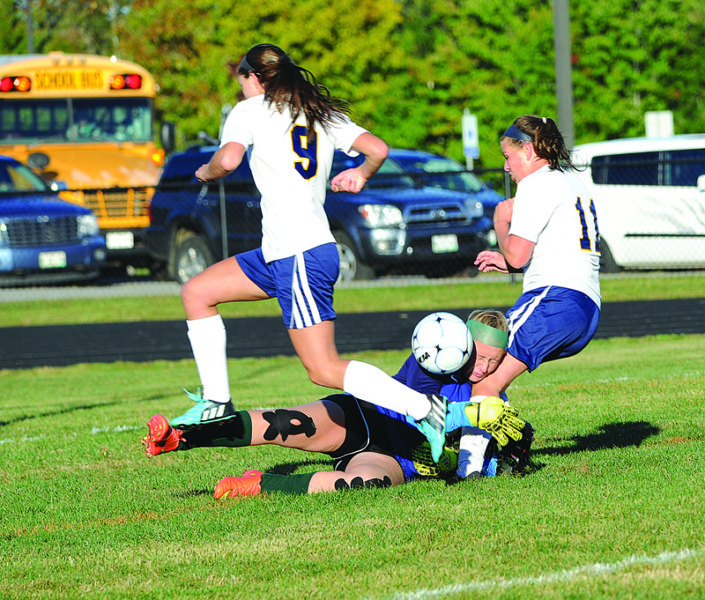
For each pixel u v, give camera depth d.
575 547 12.56
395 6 124.62
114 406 32.69
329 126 15.80
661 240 62.41
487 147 121.75
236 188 65.50
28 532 15.97
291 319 15.66
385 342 46.97
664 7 120.75
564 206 17.67
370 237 60.00
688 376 30.62
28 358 47.31
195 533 14.91
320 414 17.06
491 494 15.75
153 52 118.06
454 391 17.38
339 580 11.94
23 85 71.50
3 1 141.25
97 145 73.31
